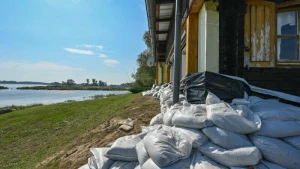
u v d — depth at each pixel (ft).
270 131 6.01
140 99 26.22
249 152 5.49
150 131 7.24
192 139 5.99
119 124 14.35
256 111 6.80
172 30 20.47
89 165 7.91
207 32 9.62
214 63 9.60
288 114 6.47
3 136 22.81
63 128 21.86
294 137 6.10
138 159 6.45
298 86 10.08
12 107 56.03
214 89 8.14
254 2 9.96
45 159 13.06
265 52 10.02
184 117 6.59
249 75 9.96
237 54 9.75
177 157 5.59
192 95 8.52
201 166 5.47
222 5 9.75
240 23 9.82
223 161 5.58
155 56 36.88
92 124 18.83
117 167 6.68
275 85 10.07
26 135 22.03
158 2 15.48
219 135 5.90
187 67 11.52
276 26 10.12
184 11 13.37
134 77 101.71
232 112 6.30
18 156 15.75
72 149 12.75
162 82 41.63
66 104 44.75
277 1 10.15
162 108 12.14
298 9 10.20
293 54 10.34
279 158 5.66
